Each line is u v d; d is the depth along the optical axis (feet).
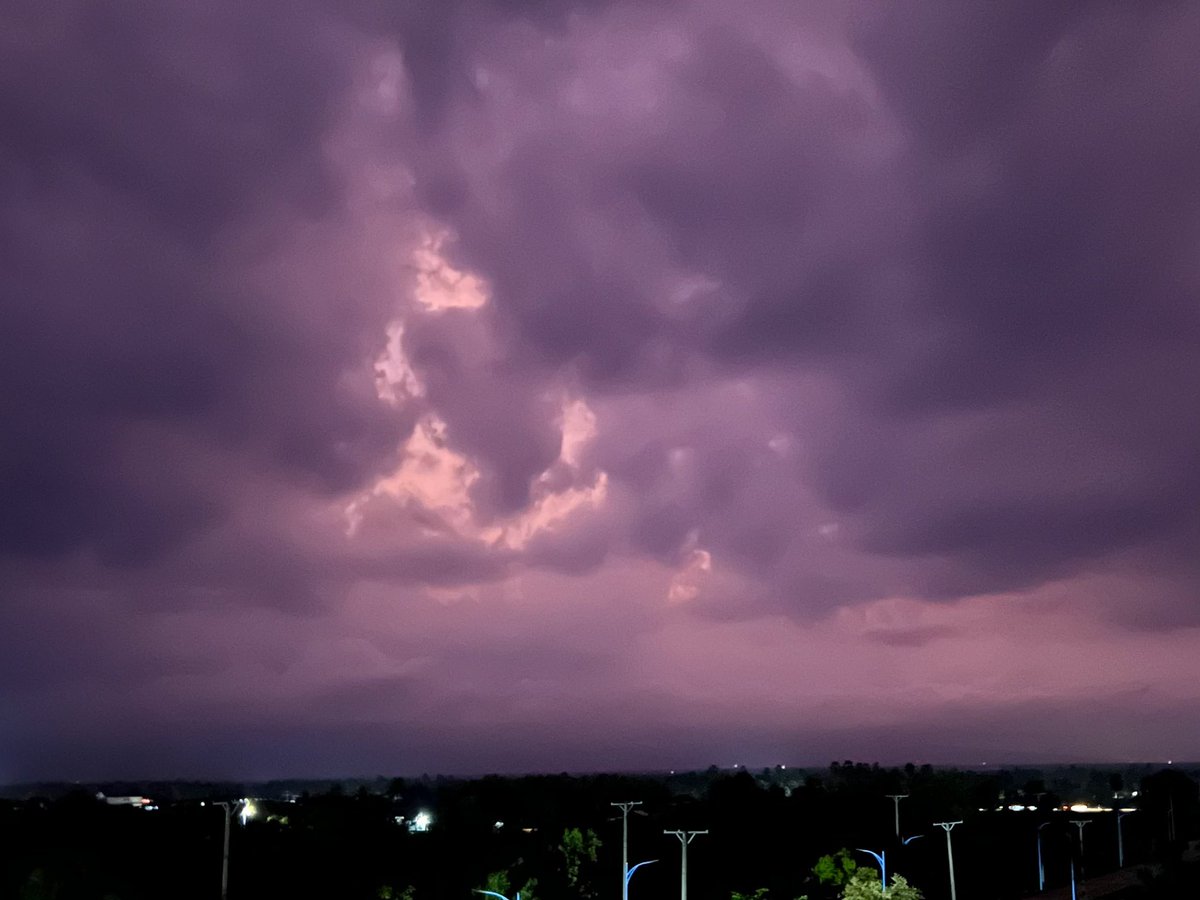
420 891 252.21
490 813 442.09
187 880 237.86
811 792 455.63
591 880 277.64
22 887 213.66
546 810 440.86
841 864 264.72
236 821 315.58
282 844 277.23
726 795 422.00
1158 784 446.19
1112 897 304.91
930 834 340.59
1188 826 449.89
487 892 227.81
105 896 218.59
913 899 238.48
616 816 395.75
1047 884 346.13
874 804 411.75
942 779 530.27
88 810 330.75
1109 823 442.50
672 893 271.28
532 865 270.46
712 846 312.91
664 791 570.46
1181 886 287.07
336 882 250.37
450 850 293.64
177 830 286.66
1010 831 365.20
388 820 385.09
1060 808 562.25
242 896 232.73
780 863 298.56
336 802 466.29
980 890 317.22
